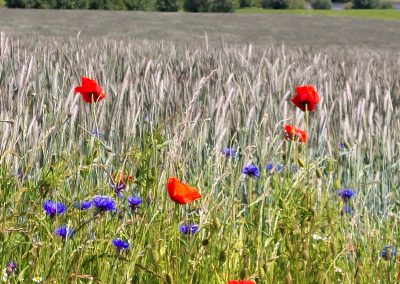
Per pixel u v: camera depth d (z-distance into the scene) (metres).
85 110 6.65
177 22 48.78
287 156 5.35
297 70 9.97
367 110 8.34
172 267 4.10
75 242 4.12
